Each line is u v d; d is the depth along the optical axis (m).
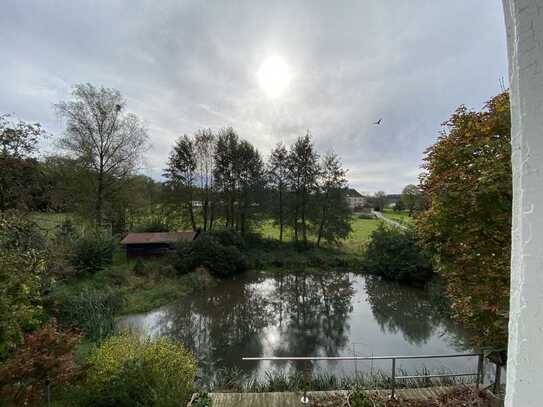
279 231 20.53
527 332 0.52
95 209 14.05
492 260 3.24
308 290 12.43
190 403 3.81
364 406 3.76
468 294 3.41
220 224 19.77
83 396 3.51
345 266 15.86
